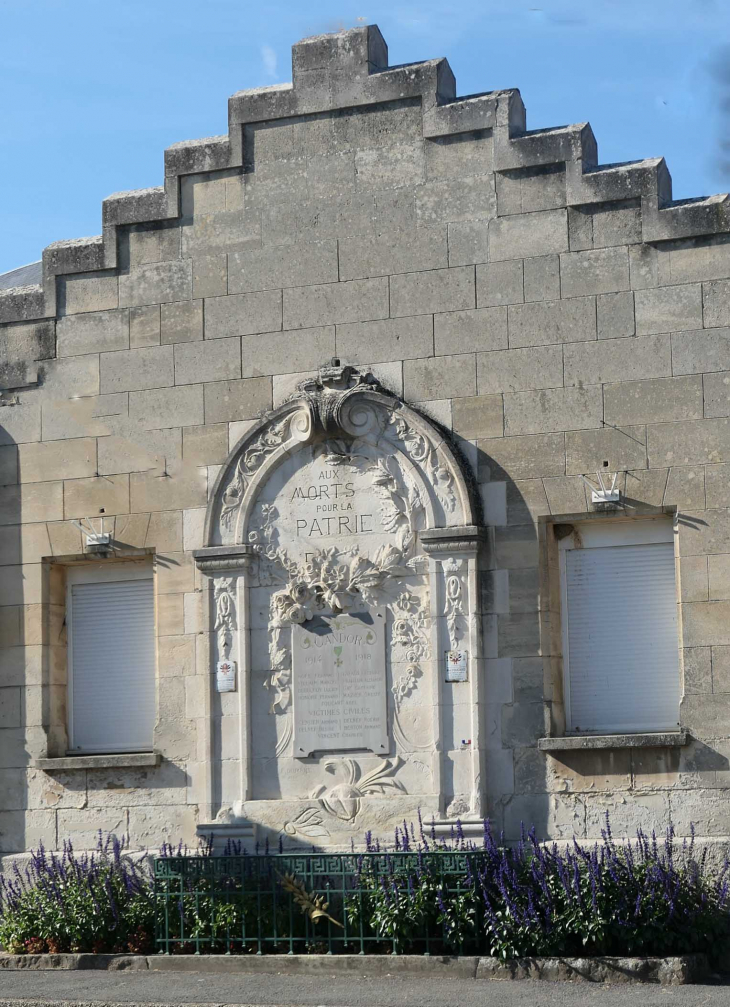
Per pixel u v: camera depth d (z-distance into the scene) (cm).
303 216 1911
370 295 1872
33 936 1756
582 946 1573
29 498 1980
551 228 1809
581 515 1769
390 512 1828
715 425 1730
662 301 1761
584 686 1775
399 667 1808
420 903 1628
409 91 1875
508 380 1808
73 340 1991
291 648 1847
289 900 1688
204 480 1911
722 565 1706
